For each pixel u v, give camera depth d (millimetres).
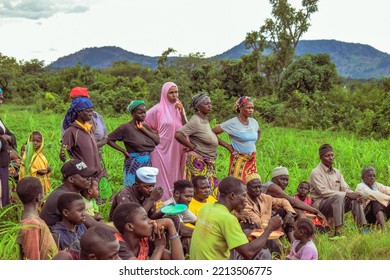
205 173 8125
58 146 11484
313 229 5945
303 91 41000
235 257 5547
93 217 6066
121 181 10594
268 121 30984
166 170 8289
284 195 7461
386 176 11625
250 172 8539
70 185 5715
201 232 5078
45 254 4945
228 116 29828
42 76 56938
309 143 18328
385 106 23828
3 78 47406
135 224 4652
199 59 61781
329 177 8438
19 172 8461
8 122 20859
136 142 7910
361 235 7453
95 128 8320
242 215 6590
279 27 46938
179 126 8367
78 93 7832
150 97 34094
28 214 5098
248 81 37812
